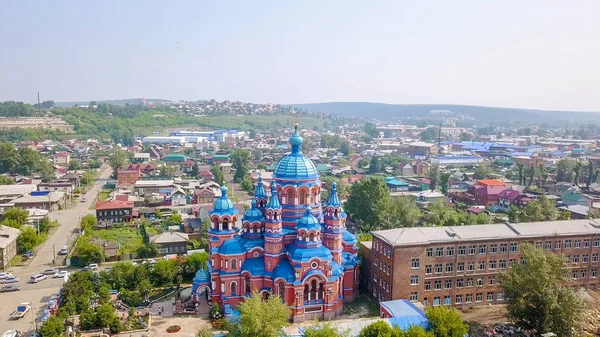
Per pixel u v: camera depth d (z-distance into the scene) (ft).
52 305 341.21
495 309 358.84
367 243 404.98
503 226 379.14
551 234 371.97
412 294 347.97
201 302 357.00
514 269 317.42
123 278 385.09
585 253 383.86
